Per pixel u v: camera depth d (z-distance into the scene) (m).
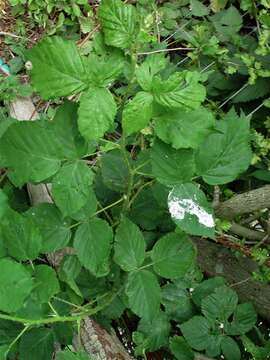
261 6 0.93
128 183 0.55
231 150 0.47
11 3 0.94
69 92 0.38
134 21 0.38
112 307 0.62
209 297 0.67
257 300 0.74
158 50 0.87
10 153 0.44
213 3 0.98
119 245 0.52
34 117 0.86
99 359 0.62
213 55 0.88
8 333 0.54
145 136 0.73
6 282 0.43
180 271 0.53
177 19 0.97
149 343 0.66
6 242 0.47
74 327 0.59
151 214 0.60
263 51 0.81
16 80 0.86
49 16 0.97
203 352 0.70
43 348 0.55
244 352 0.71
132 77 0.40
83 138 0.44
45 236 0.52
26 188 0.76
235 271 0.75
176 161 0.45
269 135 0.87
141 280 0.53
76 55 0.37
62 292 0.56
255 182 0.84
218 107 0.86
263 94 0.84
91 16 0.95
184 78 0.38
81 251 0.50
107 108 0.38
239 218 0.78
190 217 0.48
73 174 0.45
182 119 0.41
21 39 0.95
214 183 0.47
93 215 0.50
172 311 0.70
